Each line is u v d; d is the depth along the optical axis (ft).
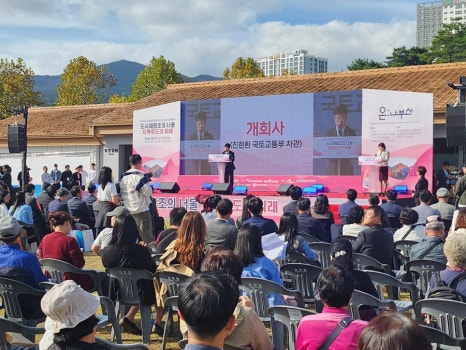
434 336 11.82
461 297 13.67
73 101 170.19
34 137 89.40
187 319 6.85
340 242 15.11
